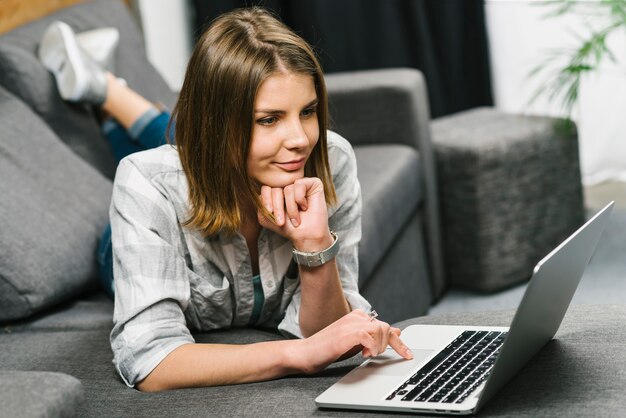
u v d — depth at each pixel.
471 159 3.00
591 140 4.17
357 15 3.93
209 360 1.45
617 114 4.15
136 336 1.48
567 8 3.58
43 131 2.28
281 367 1.44
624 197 3.91
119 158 2.50
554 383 1.33
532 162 3.08
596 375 1.34
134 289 1.51
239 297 1.70
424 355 1.46
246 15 1.51
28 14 2.95
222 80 1.46
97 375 1.59
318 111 1.54
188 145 1.54
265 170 1.51
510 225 3.07
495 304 3.00
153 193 1.56
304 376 1.49
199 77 1.49
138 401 1.44
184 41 3.95
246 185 1.52
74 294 2.05
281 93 1.45
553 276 1.29
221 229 1.60
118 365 1.50
